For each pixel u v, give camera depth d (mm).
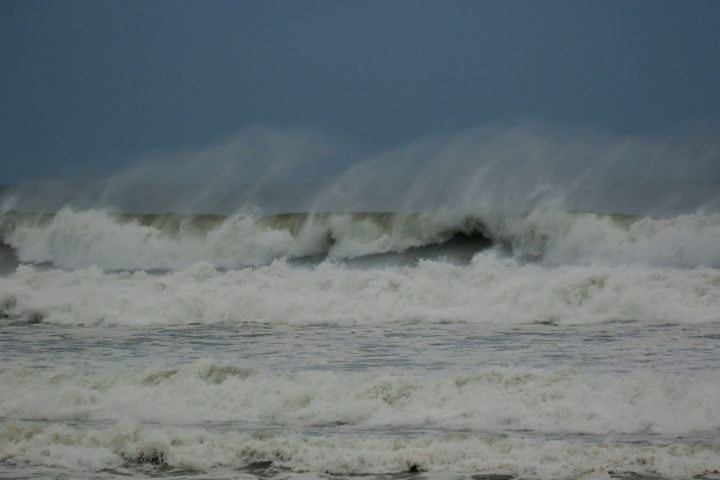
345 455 38031
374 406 45000
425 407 45062
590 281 78562
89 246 131875
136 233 131625
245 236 129375
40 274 93500
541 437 40594
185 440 40188
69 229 133000
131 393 48844
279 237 128875
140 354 61750
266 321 78500
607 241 116125
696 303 76812
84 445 40531
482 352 60625
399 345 64375
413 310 77938
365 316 77750
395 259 122938
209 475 36875
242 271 92312
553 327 72688
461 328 72938
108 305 81750
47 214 137750
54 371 51812
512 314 76688
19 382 50719
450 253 122625
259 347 64375
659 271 80750
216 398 47531
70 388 49156
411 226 125438
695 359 56375
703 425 41375
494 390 46250
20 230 136000
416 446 38969
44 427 41969
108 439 40719
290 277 87688
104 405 47188
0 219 137250
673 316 74750
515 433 41406
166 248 130375
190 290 85625
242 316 79562
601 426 41875
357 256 125812
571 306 77438
